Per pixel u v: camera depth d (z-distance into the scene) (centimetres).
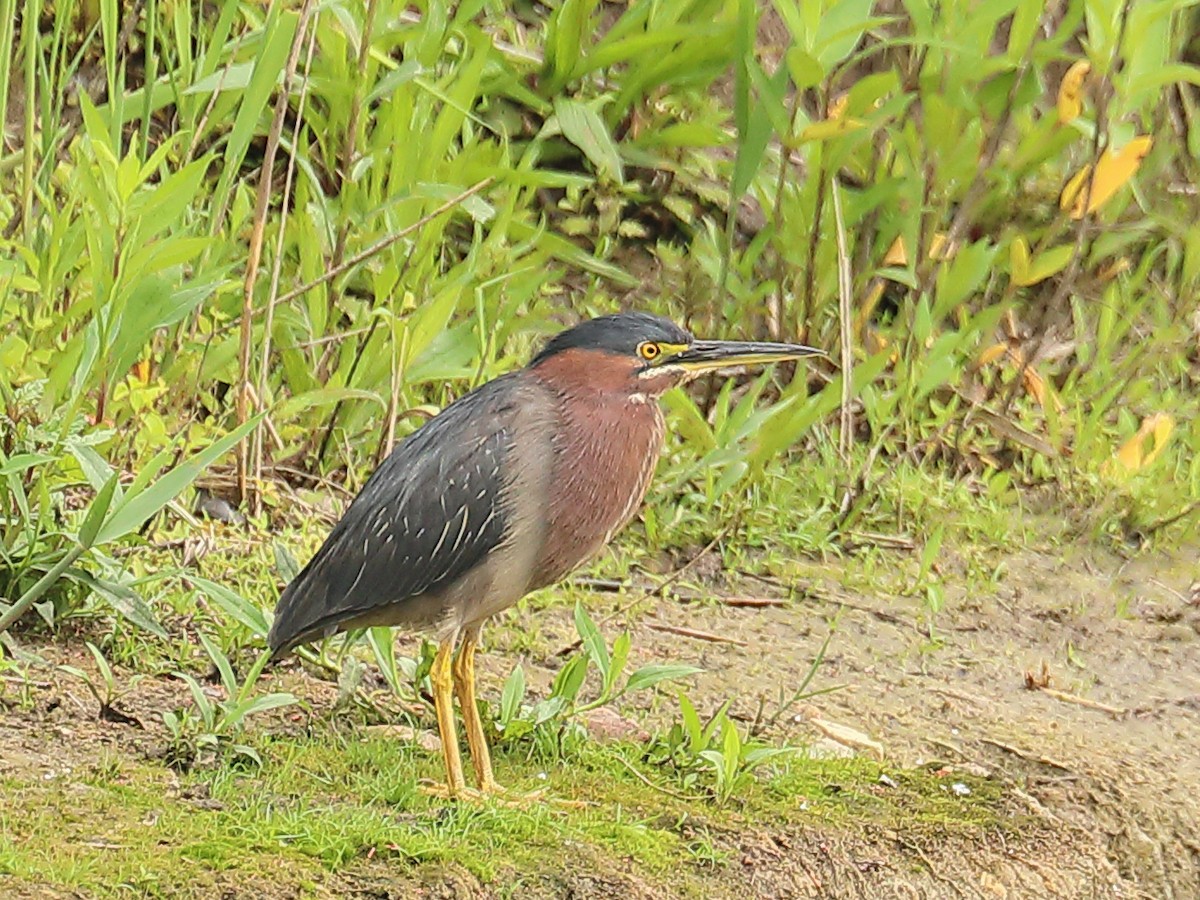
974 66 1354
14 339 1037
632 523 1225
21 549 966
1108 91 1380
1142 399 1450
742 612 1153
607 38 1422
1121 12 1420
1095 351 1474
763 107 1265
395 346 1141
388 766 877
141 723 888
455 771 857
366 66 1230
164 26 1340
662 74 1420
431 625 894
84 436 966
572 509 891
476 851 800
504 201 1341
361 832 789
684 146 1455
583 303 1377
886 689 1077
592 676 1032
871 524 1282
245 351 1114
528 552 884
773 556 1223
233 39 1353
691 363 916
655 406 921
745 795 903
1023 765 995
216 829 783
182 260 1020
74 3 1349
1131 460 1358
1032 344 1454
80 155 1018
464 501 869
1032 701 1091
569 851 813
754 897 826
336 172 1297
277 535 1109
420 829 810
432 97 1288
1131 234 1477
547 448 884
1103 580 1254
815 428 1325
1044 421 1390
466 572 874
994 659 1141
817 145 1320
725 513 1237
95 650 884
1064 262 1342
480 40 1321
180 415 1159
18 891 710
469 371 1209
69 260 1098
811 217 1339
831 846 870
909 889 865
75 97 1352
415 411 1191
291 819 794
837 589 1197
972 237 1513
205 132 1218
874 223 1423
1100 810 962
